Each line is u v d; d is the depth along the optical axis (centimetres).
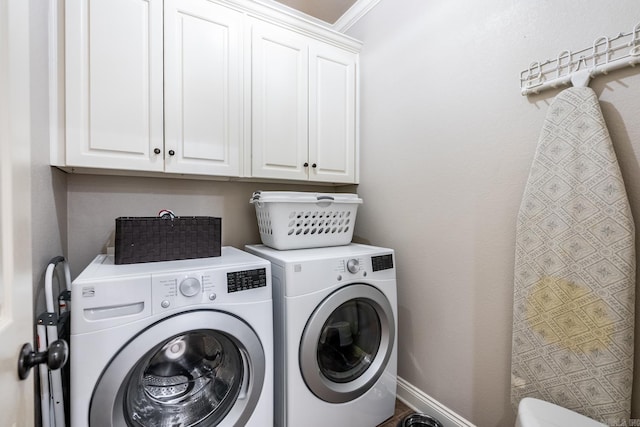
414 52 167
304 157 182
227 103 156
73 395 86
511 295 123
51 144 117
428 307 158
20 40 54
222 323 106
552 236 104
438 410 151
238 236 193
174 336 98
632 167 93
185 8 144
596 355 93
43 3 109
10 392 48
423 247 161
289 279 123
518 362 113
